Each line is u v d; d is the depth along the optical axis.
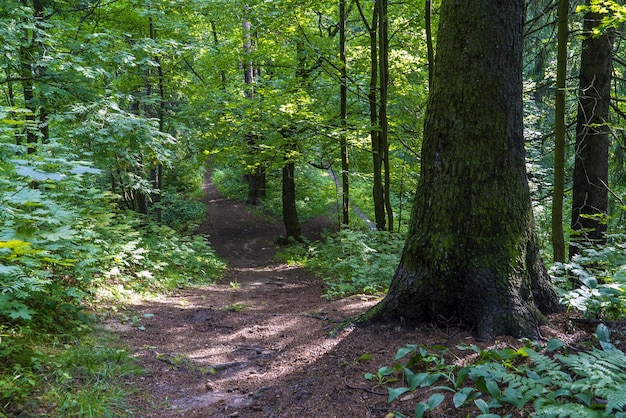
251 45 13.43
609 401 2.16
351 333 4.11
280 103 10.66
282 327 5.25
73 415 2.95
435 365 3.21
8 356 3.41
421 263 4.03
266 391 3.47
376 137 10.92
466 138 3.88
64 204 5.47
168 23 11.27
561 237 5.70
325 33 14.01
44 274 4.10
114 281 6.61
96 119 7.65
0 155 4.68
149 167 11.36
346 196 12.98
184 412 3.29
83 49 8.38
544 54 9.58
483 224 3.81
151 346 4.58
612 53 7.48
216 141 12.82
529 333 3.49
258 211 21.22
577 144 7.66
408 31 11.45
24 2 8.55
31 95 8.24
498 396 2.58
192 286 8.48
